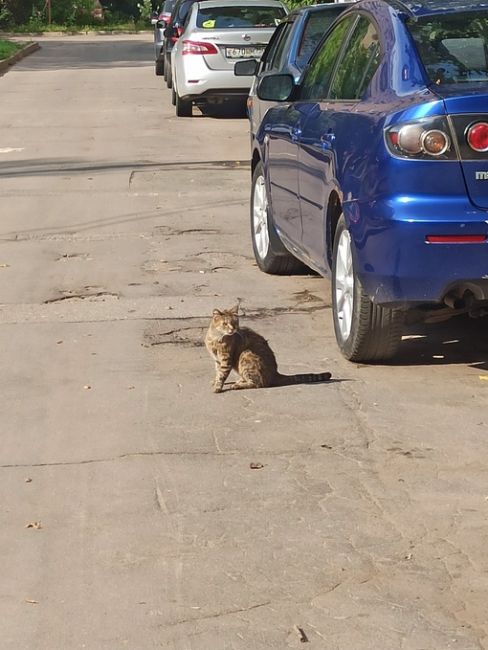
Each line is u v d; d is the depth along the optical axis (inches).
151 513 237.1
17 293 422.6
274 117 419.5
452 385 313.3
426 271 290.4
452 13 322.3
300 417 290.8
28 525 233.1
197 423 288.5
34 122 924.6
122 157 743.7
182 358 342.6
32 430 286.5
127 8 2898.6
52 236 520.4
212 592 204.1
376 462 262.1
